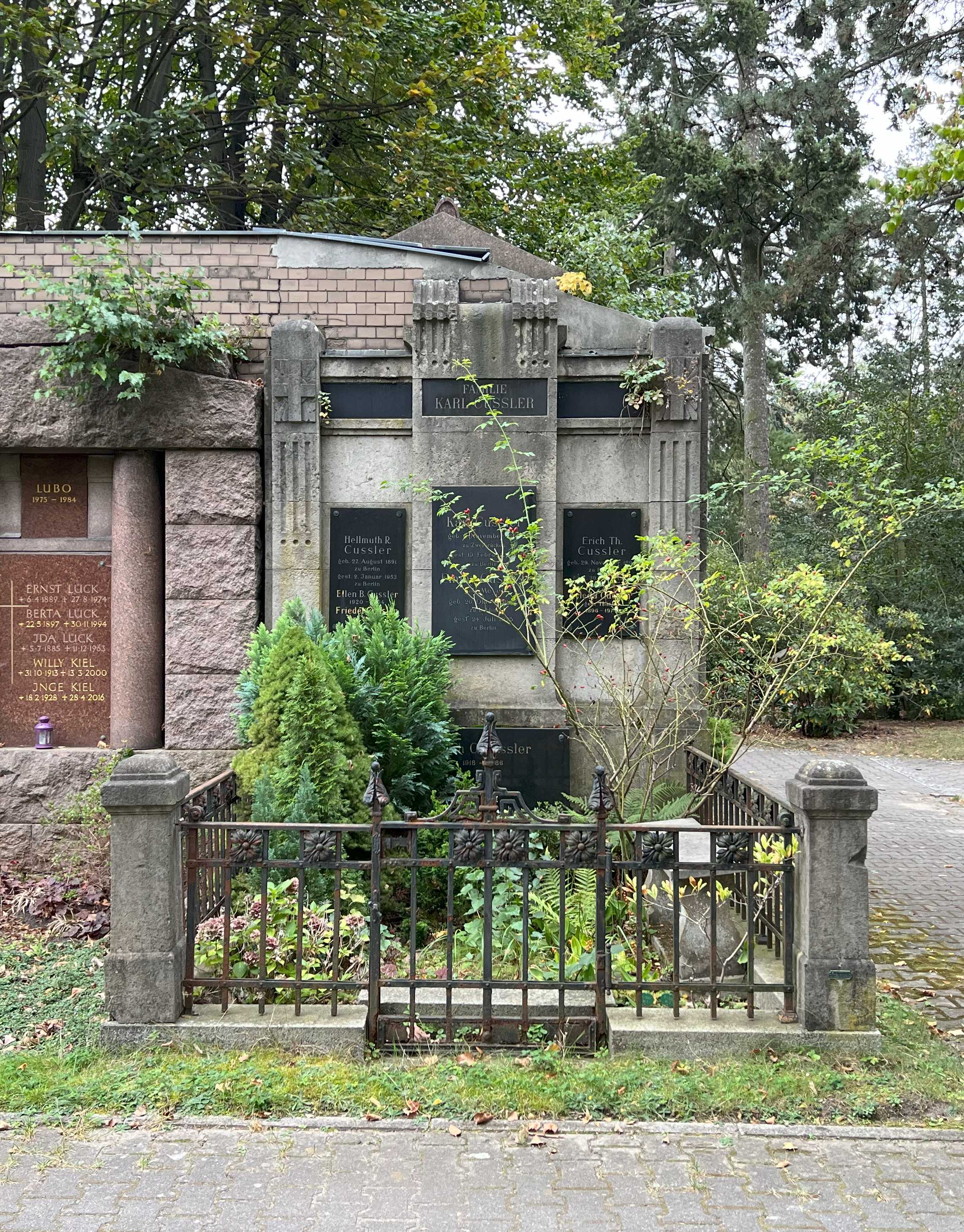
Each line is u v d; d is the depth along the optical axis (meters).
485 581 6.60
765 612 7.77
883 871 8.07
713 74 22.36
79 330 6.61
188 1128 3.67
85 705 7.22
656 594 7.01
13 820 6.91
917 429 20.33
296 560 7.19
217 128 14.67
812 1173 3.43
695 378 7.14
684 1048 4.16
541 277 9.25
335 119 15.38
